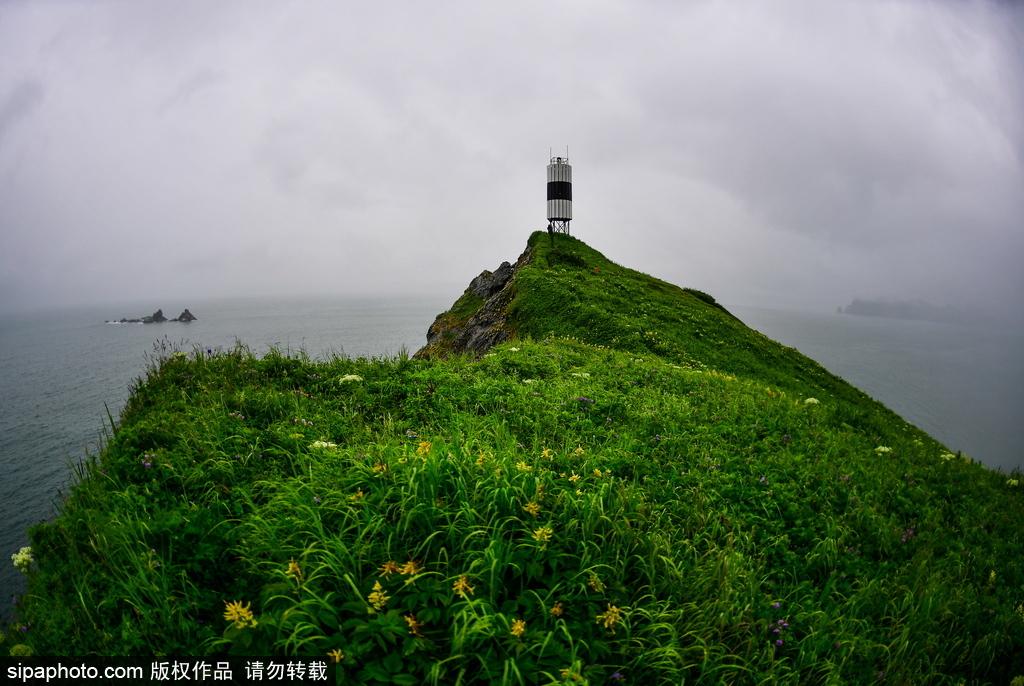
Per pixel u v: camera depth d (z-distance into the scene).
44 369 165.75
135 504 5.44
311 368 11.34
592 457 8.11
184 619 4.20
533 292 37.34
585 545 5.39
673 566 5.54
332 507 5.27
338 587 4.48
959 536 8.75
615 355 19.39
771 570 6.59
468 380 12.12
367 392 10.48
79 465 6.38
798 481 9.09
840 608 6.12
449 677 3.95
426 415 9.70
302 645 3.94
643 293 40.12
